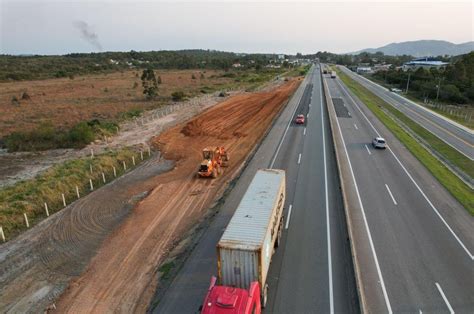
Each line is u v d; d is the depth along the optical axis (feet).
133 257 68.90
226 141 154.40
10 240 76.38
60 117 197.36
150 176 114.62
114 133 167.84
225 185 104.17
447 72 366.22
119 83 374.02
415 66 650.84
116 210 90.33
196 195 97.71
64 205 93.97
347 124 180.45
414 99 301.84
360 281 58.75
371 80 472.03
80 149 144.66
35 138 151.64
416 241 71.26
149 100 259.39
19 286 61.26
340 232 73.82
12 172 119.34
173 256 67.77
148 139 157.89
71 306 55.88
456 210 85.35
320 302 53.62
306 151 130.41
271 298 54.49
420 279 59.67
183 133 167.43
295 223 77.30
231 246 50.44
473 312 52.60
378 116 205.67
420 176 108.06
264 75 498.28
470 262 64.64
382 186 99.25
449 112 239.71
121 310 54.44
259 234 53.26
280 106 235.40
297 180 101.86
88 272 64.64
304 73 539.29
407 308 53.11
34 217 86.99
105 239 76.23
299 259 64.23
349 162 119.55
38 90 315.78
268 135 155.22
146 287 59.52
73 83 376.07
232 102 251.60
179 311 52.70
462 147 146.61
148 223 82.33
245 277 51.49
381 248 68.49
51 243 74.90
